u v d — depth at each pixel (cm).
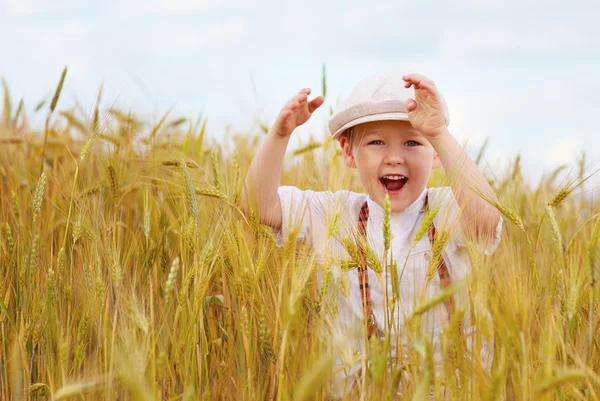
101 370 245
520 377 199
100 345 248
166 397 245
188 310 251
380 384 215
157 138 410
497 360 218
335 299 252
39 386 237
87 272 260
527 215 385
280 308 241
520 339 200
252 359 242
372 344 203
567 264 248
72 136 462
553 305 243
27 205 365
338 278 249
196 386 243
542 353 213
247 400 238
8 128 466
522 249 281
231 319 273
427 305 208
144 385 198
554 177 434
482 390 197
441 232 244
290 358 236
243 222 285
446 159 277
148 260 288
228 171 349
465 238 248
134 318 218
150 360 222
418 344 199
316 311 243
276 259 264
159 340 242
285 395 212
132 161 357
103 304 246
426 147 303
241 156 426
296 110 295
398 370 219
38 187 274
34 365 266
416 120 279
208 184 311
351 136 320
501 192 359
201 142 455
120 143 369
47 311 256
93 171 384
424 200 316
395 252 302
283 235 306
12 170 418
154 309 280
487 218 273
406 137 300
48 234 334
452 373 207
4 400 262
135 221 347
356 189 417
